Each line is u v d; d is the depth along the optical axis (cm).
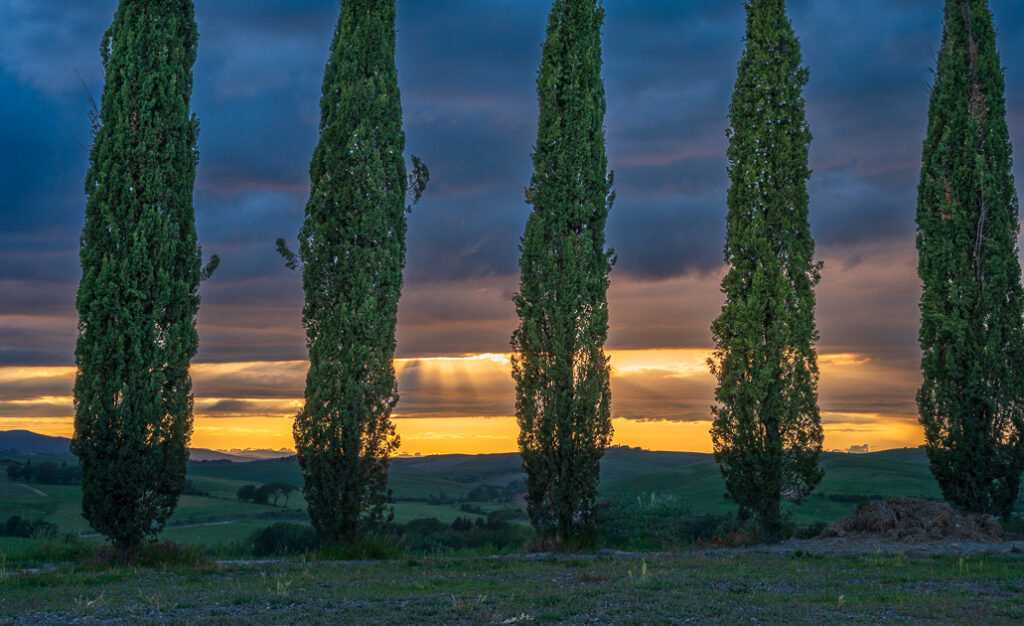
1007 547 1830
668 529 2364
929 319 2388
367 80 2298
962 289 2327
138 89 2011
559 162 2253
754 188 2294
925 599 1098
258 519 7506
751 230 2259
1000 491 2233
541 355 2188
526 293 2238
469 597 1167
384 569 1667
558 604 1074
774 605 1052
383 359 2150
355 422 2062
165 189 1988
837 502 4741
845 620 944
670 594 1157
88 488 1831
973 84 2458
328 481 2047
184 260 2014
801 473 2147
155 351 1891
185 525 6938
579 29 2348
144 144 1972
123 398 1838
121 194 1945
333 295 2166
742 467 2173
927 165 2477
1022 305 2316
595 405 2150
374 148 2253
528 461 2170
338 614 1027
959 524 2014
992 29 2480
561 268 2227
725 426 2217
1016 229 2380
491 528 4925
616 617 973
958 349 2295
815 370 2191
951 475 2308
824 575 1387
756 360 2188
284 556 2030
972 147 2397
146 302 1917
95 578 1523
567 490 2094
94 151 1989
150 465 1852
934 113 2488
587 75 2323
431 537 3959
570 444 2116
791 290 2222
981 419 2278
